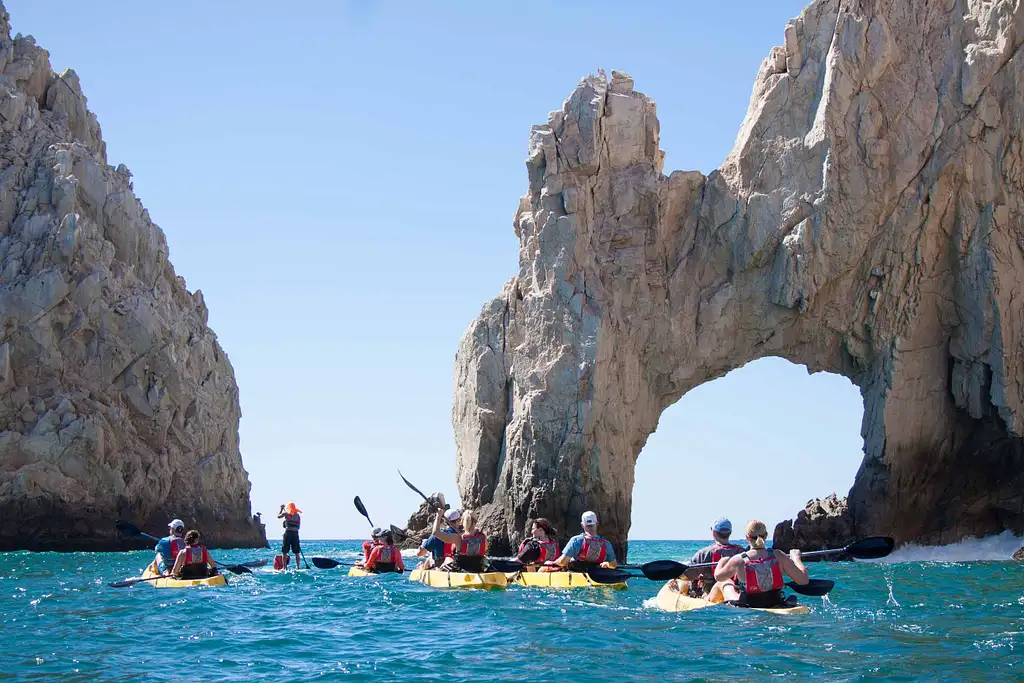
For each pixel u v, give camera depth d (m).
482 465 46.25
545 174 45.44
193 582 23.77
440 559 24.64
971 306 42.53
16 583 26.75
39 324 57.62
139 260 65.25
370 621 17.16
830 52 43.88
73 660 13.62
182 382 62.69
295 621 17.27
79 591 23.12
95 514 55.84
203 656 13.95
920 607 18.98
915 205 42.91
